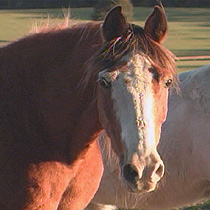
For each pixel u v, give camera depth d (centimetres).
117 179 867
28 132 609
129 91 511
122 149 517
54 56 623
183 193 884
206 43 4525
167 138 865
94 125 602
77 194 643
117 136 521
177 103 872
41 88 619
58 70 614
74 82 601
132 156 496
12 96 622
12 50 645
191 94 861
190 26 5803
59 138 612
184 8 7388
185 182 870
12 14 6100
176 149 859
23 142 605
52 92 612
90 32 607
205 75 859
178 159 861
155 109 516
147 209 927
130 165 495
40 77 623
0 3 6750
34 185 599
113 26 551
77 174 634
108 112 529
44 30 650
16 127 610
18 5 6712
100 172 671
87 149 621
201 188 882
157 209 920
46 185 604
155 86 520
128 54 529
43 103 614
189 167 859
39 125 613
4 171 602
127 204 898
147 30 558
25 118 612
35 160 602
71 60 608
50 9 6450
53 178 609
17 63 634
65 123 609
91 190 660
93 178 656
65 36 628
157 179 507
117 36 548
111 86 521
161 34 555
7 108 617
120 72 519
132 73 517
